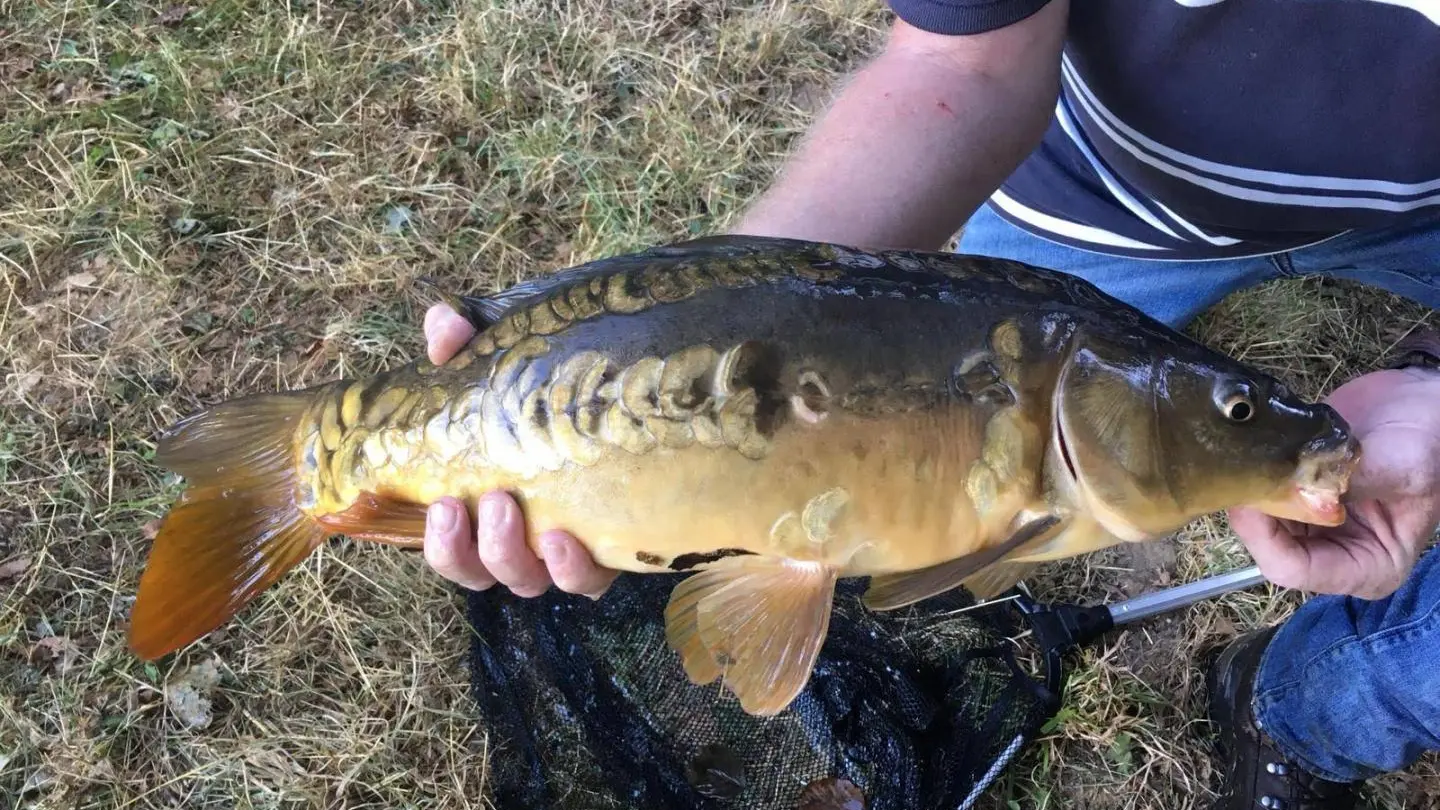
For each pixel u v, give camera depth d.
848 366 0.52
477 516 0.57
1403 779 0.83
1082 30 0.73
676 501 0.53
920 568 0.55
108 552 0.90
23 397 0.95
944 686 0.83
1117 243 0.88
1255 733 0.81
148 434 0.95
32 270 1.02
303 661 0.87
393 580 0.89
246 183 1.10
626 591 0.83
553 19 1.23
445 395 0.57
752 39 1.23
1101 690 0.85
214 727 0.85
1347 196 0.74
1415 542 0.61
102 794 0.82
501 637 0.83
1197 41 0.70
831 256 0.55
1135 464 0.54
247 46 1.18
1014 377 0.53
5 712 0.83
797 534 0.54
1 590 0.88
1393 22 0.66
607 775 0.78
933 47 0.67
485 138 1.15
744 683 0.56
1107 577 0.92
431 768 0.84
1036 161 0.90
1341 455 0.54
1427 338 0.67
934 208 0.67
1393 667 0.70
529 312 0.56
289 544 0.62
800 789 0.80
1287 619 0.82
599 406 0.54
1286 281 1.04
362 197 1.09
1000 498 0.54
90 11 1.18
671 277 0.54
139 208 1.04
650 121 1.16
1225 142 0.74
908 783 0.78
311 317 1.03
